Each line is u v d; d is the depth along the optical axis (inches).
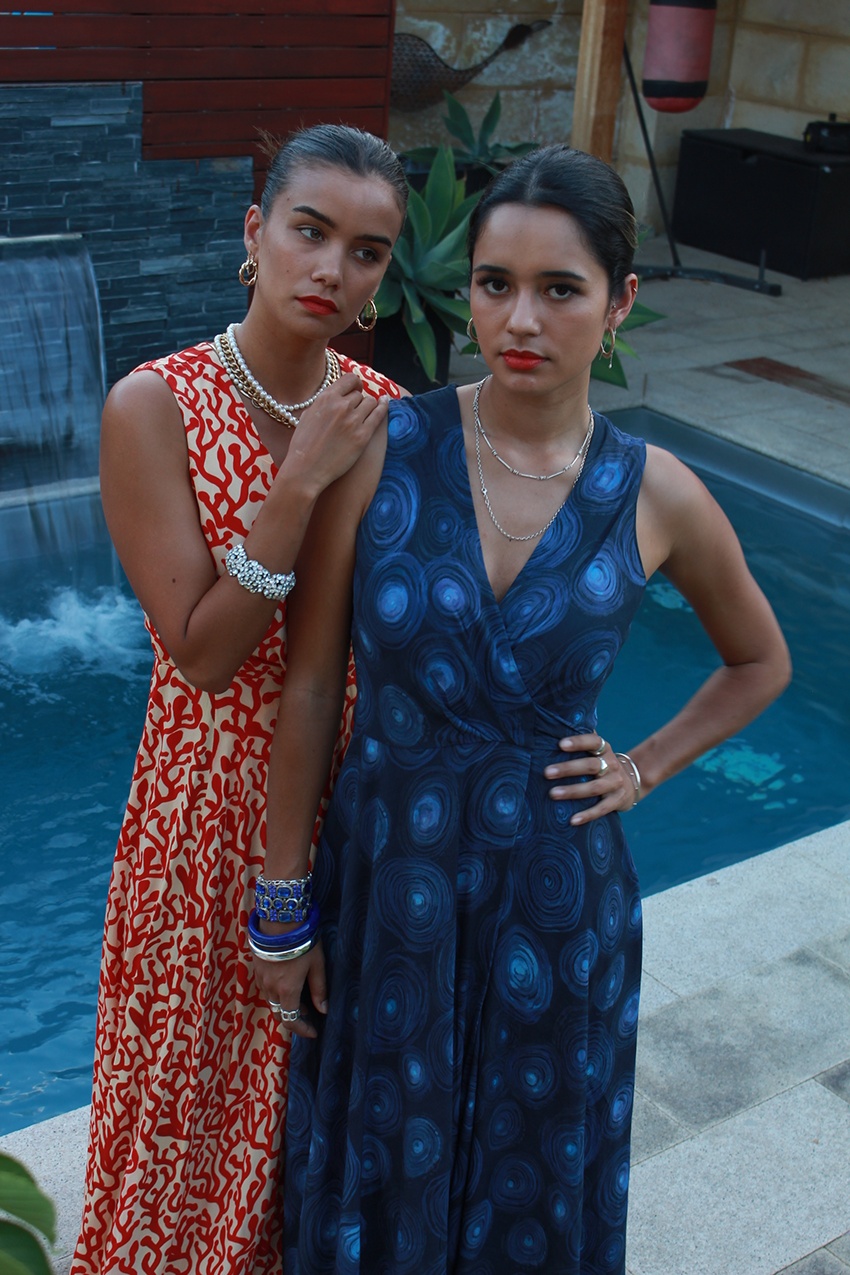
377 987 51.1
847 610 183.5
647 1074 83.2
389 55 190.9
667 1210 73.1
